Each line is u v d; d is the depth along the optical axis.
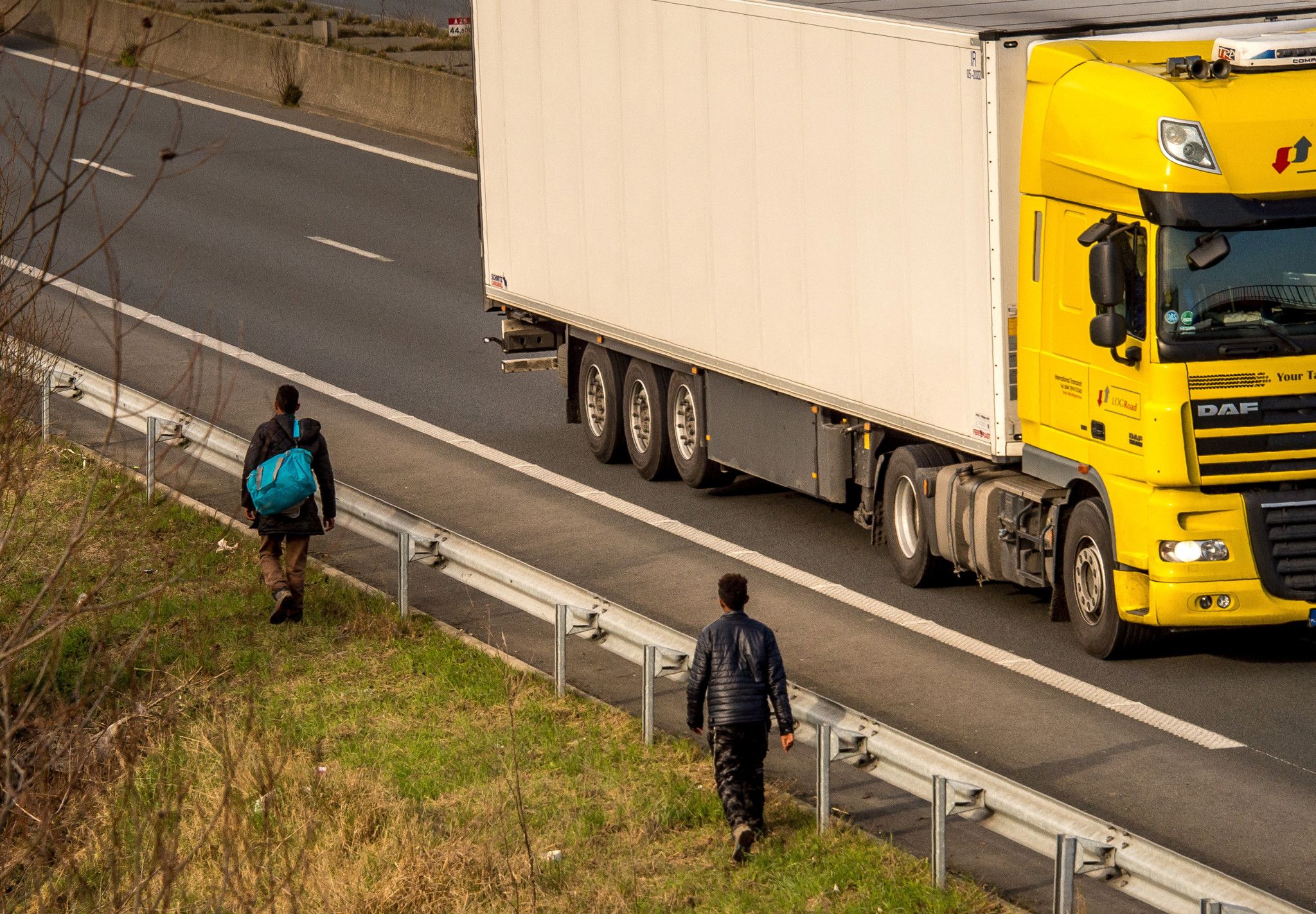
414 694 46.81
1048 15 52.25
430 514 64.75
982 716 45.25
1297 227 45.94
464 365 86.62
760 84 57.94
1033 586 52.12
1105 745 43.19
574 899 34.75
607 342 69.75
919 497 54.94
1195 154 45.16
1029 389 50.47
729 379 63.62
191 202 121.81
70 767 34.69
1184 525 46.47
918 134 51.53
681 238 63.12
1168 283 45.56
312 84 154.88
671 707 46.50
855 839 37.38
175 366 84.31
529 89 71.56
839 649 50.53
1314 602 46.81
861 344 55.25
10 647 27.14
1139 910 35.16
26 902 32.31
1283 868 36.34
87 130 142.00
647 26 63.22
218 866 34.16
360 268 105.62
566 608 45.91
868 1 56.25
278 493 50.72
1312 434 46.38
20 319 60.69
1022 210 49.72
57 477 63.22
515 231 74.06
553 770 41.50
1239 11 52.47
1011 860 37.28
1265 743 43.12
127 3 169.50
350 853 36.56
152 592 30.91
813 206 56.38
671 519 64.19
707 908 34.44
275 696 46.56
